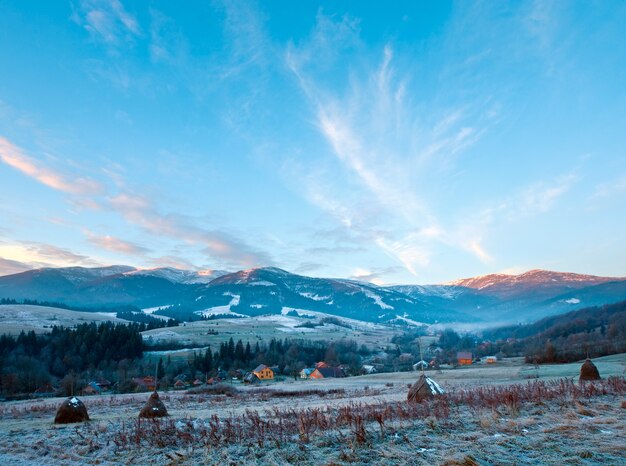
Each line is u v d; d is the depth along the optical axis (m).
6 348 115.56
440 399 19.53
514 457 8.89
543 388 21.42
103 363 116.50
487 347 161.00
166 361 137.00
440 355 155.25
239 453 11.20
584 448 9.27
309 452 10.57
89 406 38.25
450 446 10.23
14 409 35.81
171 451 12.13
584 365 32.88
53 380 97.88
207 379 115.75
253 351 168.50
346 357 159.75
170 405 35.25
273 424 14.86
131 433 15.78
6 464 12.38
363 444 10.86
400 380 71.44
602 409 14.59
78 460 12.30
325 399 36.19
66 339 129.12
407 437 11.37
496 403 16.31
